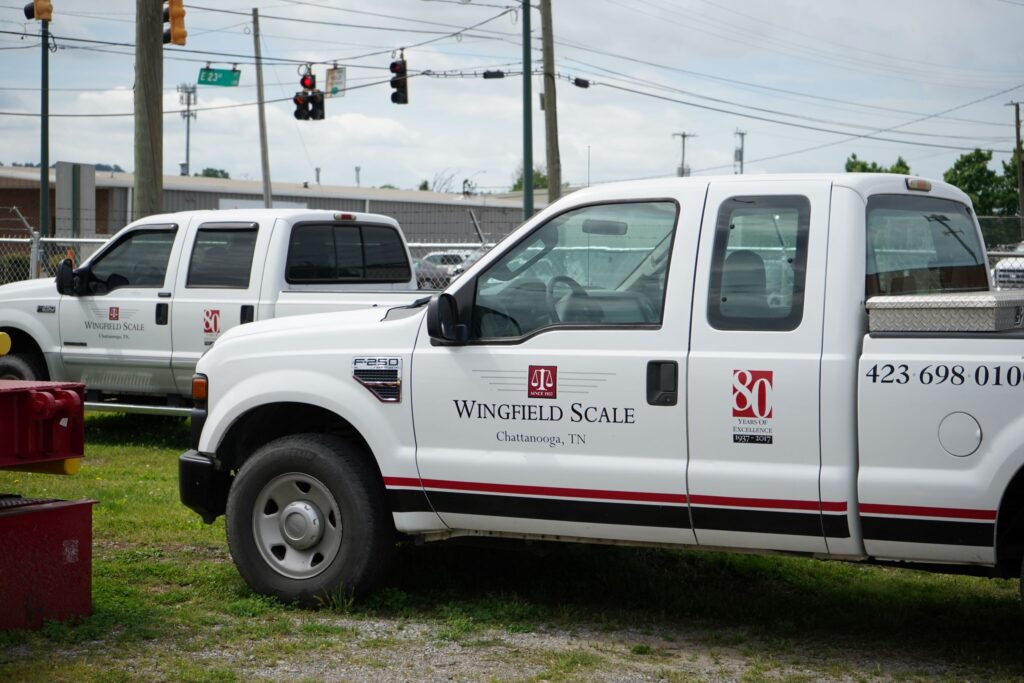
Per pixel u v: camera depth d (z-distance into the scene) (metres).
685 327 5.14
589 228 5.45
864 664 5.12
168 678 4.77
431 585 6.30
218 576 6.35
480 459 5.48
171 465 10.11
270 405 6.13
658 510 5.14
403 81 27.92
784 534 4.96
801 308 4.95
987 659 5.19
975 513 4.62
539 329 5.45
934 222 5.59
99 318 11.00
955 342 4.68
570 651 5.25
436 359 5.61
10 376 11.35
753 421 4.97
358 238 11.20
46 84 27.66
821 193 5.03
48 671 4.76
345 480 5.72
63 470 5.16
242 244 10.50
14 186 45.56
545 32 26.66
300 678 4.83
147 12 15.63
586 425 5.28
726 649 5.34
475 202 52.09
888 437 4.75
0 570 5.14
